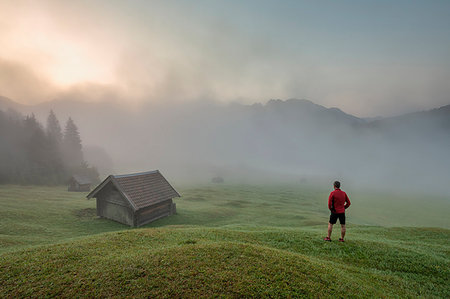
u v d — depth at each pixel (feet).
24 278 24.29
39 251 32.58
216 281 23.16
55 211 114.42
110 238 40.27
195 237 44.83
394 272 35.06
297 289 23.09
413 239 59.98
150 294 20.90
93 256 30.76
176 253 29.66
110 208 107.04
